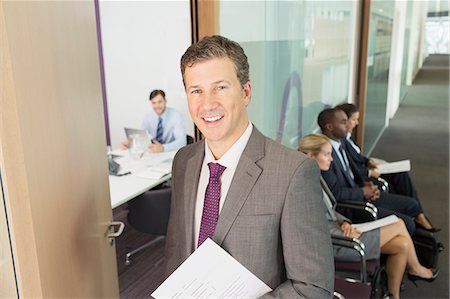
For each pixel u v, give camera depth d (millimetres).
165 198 2748
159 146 3518
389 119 6781
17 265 849
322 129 3141
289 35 2779
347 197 2621
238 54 961
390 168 3361
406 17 6277
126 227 3611
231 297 1000
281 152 1025
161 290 1017
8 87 790
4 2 780
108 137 4773
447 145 5766
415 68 6586
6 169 794
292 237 969
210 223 1065
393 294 2436
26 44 875
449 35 6207
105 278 1452
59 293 1043
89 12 1288
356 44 4441
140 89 4453
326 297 984
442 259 3023
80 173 1204
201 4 1731
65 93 1090
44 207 957
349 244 2088
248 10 2143
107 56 4488
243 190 1004
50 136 995
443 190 4441
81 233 1210
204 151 1171
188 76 969
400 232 2385
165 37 4141
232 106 969
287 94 2867
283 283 1008
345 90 4352
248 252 995
